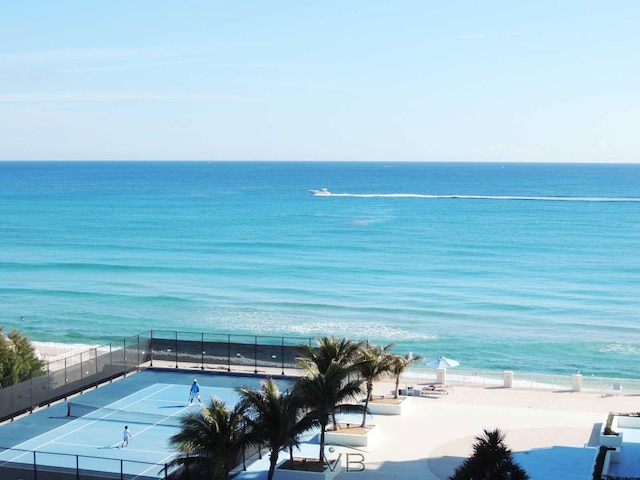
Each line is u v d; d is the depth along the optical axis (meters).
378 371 39.56
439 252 133.75
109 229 168.00
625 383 48.56
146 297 95.00
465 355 69.62
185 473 31.30
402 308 88.38
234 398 45.19
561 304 91.31
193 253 132.75
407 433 39.31
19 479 32.25
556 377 51.56
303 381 33.66
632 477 31.55
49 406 44.12
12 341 49.53
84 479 31.56
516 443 37.38
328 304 90.56
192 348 53.34
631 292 98.75
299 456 35.59
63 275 111.12
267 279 107.81
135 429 39.53
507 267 118.38
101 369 49.06
